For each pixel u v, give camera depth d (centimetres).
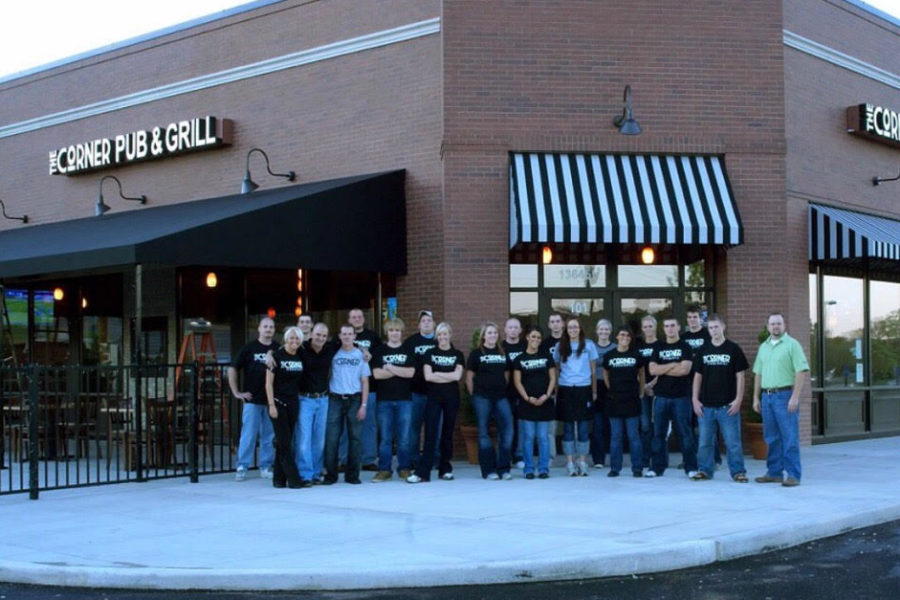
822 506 1084
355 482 1322
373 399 1429
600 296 1620
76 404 1377
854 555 901
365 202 1573
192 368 1373
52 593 795
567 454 1376
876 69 1967
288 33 1812
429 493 1216
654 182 1561
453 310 1552
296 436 1302
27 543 939
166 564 833
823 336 1842
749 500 1130
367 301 1688
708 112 1603
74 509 1139
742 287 1598
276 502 1162
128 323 2027
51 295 2145
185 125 1916
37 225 2170
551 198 1519
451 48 1574
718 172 1588
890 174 2014
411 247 1622
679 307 1631
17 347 2169
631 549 845
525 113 1578
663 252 1638
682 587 785
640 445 1362
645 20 1603
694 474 1322
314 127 1773
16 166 2272
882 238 1728
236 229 1413
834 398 1862
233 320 1859
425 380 1348
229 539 937
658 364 1345
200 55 1934
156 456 1412
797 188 1755
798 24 1783
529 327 1598
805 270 1770
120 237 1444
